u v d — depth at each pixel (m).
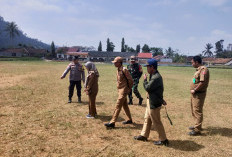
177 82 17.08
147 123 4.70
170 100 9.62
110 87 12.66
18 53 98.00
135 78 8.23
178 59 96.31
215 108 8.26
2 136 4.65
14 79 14.82
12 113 6.39
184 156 4.13
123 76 5.42
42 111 6.77
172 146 4.56
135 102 8.96
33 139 4.57
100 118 6.38
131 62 8.22
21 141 4.45
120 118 6.50
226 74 30.34
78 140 4.67
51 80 15.16
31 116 6.20
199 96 5.17
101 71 27.56
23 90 10.36
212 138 5.07
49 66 36.09
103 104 8.27
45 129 5.23
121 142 4.66
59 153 4.02
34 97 8.90
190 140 4.93
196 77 5.19
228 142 4.88
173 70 36.91
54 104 7.86
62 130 5.22
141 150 4.30
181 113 7.36
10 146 4.18
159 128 4.52
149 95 4.44
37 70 25.17
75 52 96.50
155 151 4.29
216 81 19.12
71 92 8.26
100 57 91.75
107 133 5.16
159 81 4.30
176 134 5.30
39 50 106.81
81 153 4.06
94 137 4.89
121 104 5.49
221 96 10.94
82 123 5.79
